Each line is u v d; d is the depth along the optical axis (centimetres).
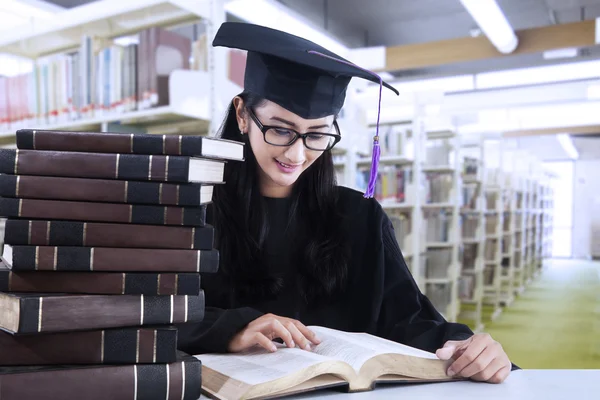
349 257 112
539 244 1062
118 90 226
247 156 108
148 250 55
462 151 654
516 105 599
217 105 221
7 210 53
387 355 70
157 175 55
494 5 398
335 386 67
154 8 224
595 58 526
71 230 54
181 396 55
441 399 63
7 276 53
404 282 110
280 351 74
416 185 407
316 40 410
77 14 244
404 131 435
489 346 74
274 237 111
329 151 113
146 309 55
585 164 1430
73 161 55
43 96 252
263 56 94
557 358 409
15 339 52
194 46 229
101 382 53
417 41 748
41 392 51
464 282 535
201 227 57
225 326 78
